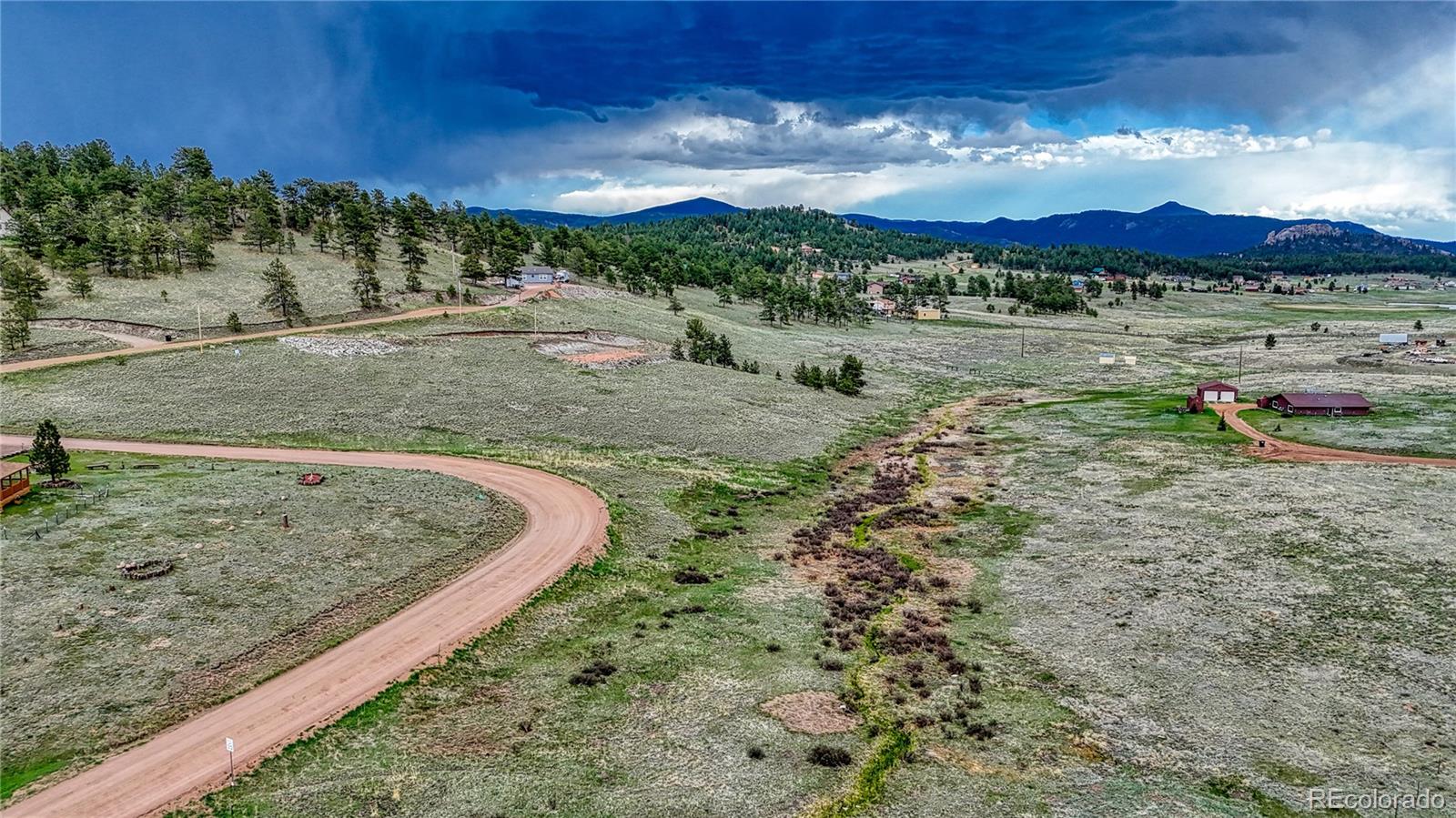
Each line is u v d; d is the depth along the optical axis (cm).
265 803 2980
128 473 6425
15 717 3341
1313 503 6394
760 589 5328
